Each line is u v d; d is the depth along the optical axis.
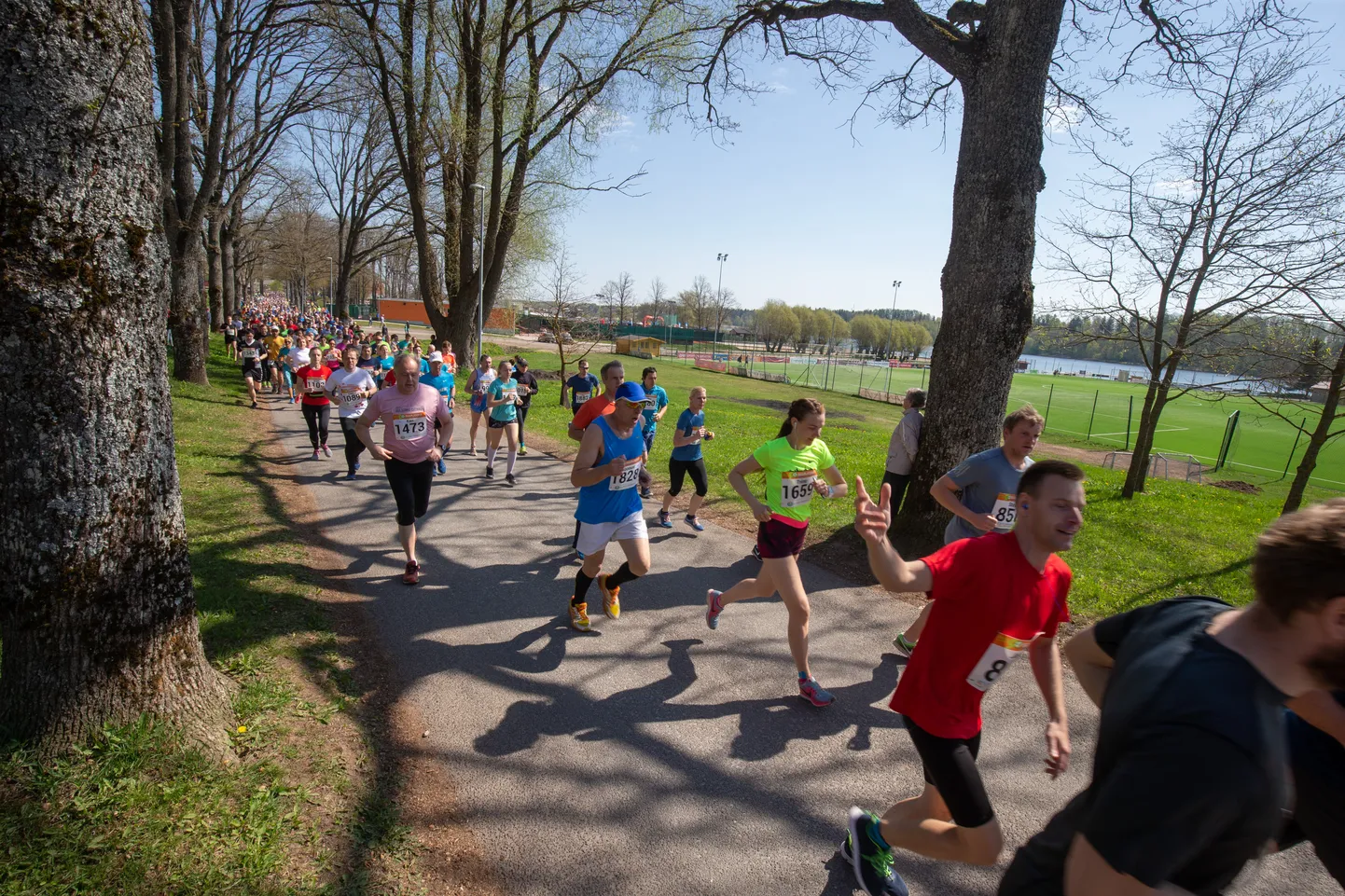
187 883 2.47
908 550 7.06
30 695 2.79
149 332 2.88
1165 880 1.30
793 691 4.36
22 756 2.72
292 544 6.56
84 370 2.65
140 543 2.92
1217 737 1.27
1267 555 1.38
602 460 4.68
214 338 33.59
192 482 8.45
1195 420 34.09
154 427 2.94
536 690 4.25
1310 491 17.38
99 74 2.59
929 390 7.23
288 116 26.44
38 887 2.34
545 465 11.43
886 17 7.32
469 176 21.23
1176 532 9.36
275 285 115.12
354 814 3.03
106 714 2.88
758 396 36.25
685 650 4.86
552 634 5.03
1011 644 2.35
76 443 2.67
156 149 2.90
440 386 10.99
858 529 2.33
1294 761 1.96
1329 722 1.84
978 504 4.33
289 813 2.92
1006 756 3.80
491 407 9.89
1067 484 2.23
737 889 2.81
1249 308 9.87
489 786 3.35
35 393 2.57
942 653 2.37
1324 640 1.33
